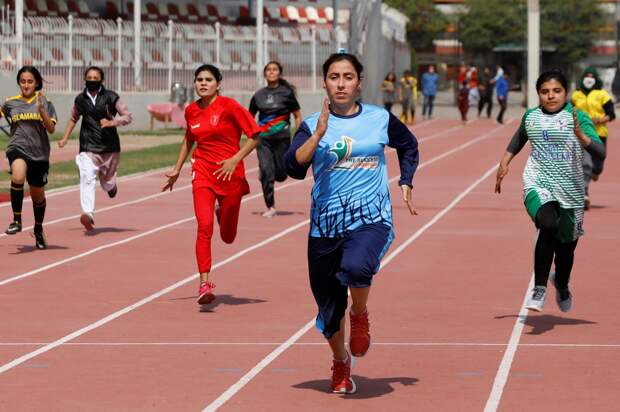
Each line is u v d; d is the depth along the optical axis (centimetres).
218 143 1599
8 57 5650
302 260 1973
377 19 8488
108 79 5972
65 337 1365
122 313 1516
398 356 1260
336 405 1059
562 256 1443
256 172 3897
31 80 2055
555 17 12594
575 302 1589
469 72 8912
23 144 2058
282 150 2600
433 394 1096
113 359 1249
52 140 5159
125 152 4522
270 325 1434
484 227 2422
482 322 1448
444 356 1259
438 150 4812
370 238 1070
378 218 1088
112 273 1842
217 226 2397
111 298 1625
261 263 1941
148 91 6088
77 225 2458
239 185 1608
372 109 1105
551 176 1416
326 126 1058
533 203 1408
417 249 2102
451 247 2125
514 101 10781
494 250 2089
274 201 2850
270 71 2586
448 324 1436
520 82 12925
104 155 2303
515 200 2962
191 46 6269
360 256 1055
